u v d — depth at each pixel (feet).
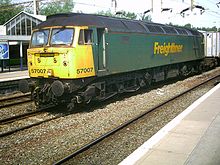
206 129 29.78
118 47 49.32
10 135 32.45
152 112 41.27
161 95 55.88
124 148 27.91
